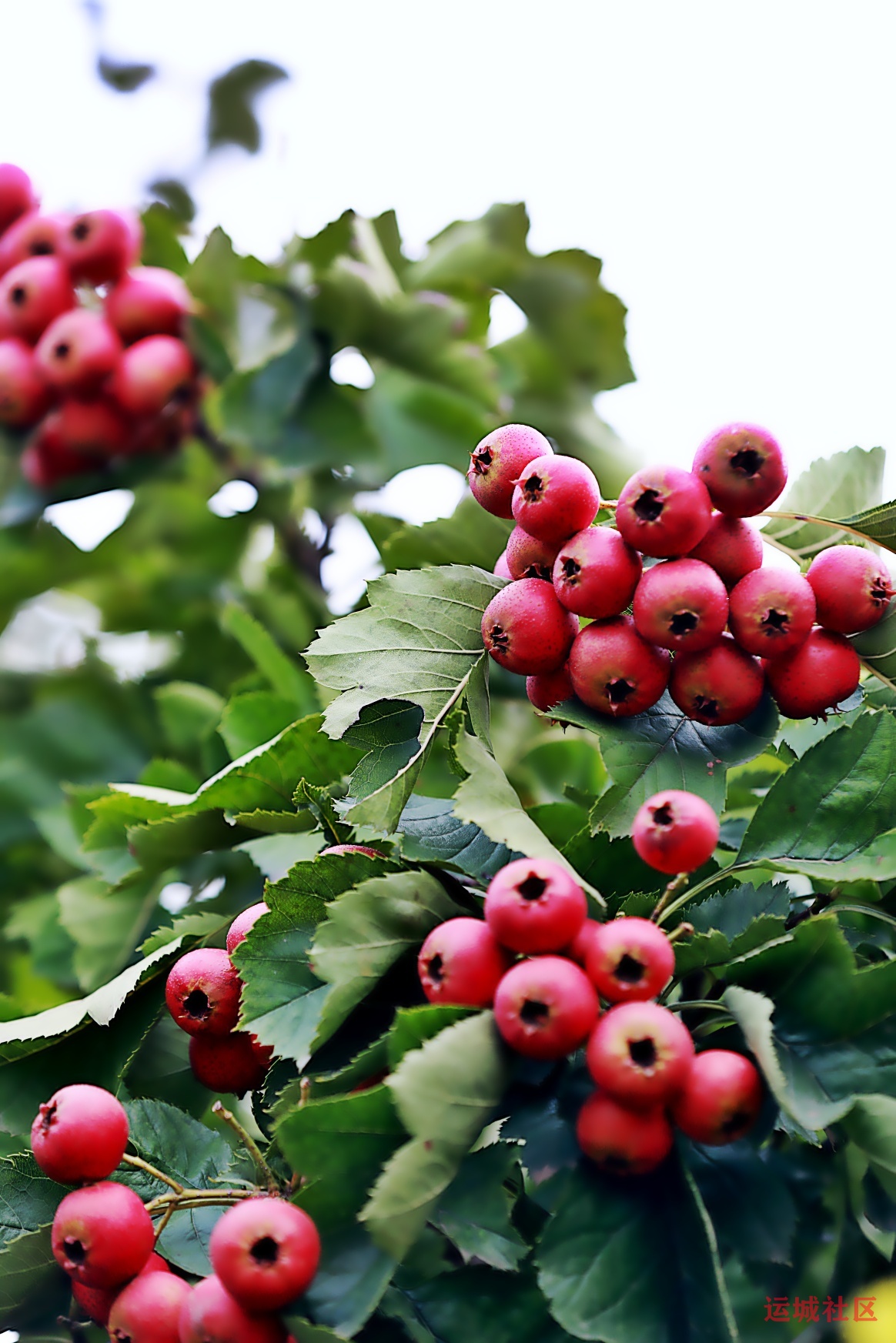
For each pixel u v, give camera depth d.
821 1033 0.94
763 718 0.98
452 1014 0.94
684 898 0.97
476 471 0.99
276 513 1.53
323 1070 0.97
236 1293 0.93
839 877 0.97
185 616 1.50
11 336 1.29
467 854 1.00
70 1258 0.96
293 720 1.12
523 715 1.26
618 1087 0.92
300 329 1.39
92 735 1.46
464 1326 0.95
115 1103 0.97
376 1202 0.92
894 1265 0.99
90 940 1.14
